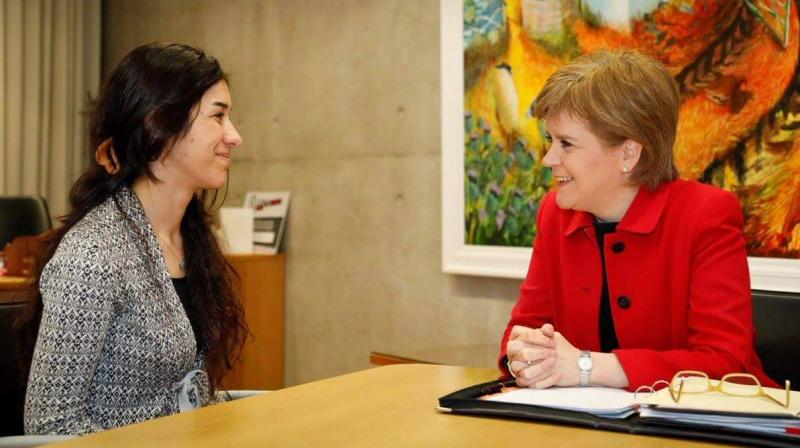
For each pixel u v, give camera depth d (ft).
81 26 16.75
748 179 8.67
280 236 13.92
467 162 11.27
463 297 11.75
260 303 13.65
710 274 4.97
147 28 16.60
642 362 4.53
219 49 15.14
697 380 4.33
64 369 4.87
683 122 9.14
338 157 13.33
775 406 3.67
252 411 4.23
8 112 15.80
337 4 13.26
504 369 5.19
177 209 5.89
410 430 3.80
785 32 8.34
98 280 4.99
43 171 16.33
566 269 5.62
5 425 5.61
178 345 5.34
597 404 4.01
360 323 13.08
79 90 16.84
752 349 4.98
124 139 5.53
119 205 5.41
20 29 15.84
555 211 5.89
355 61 13.05
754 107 8.60
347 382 5.04
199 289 6.10
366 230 12.96
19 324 5.56
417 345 12.34
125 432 3.84
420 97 12.20
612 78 5.01
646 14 9.42
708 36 8.92
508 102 10.78
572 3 10.10
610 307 5.44
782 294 5.85
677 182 5.35
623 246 5.33
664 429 3.66
